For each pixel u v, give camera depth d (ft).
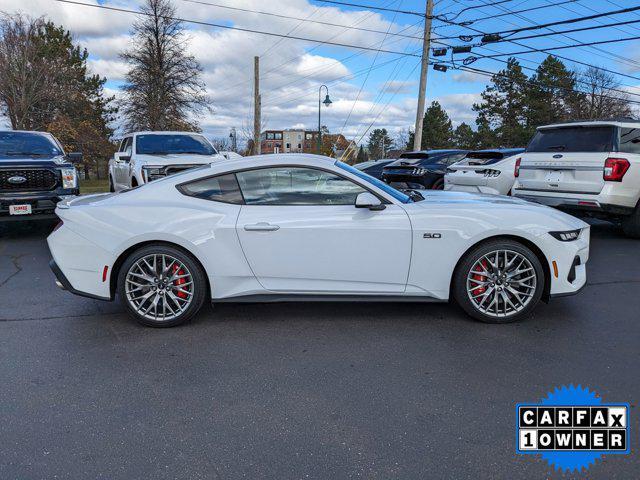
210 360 11.02
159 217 12.59
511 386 9.72
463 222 12.66
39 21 112.16
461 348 11.56
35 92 114.32
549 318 13.50
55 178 25.18
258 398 9.34
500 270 12.90
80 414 8.78
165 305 12.76
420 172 38.73
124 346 11.78
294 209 12.84
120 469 7.28
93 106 156.87
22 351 11.47
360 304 14.73
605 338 12.10
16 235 27.30
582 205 23.07
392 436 8.09
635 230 24.12
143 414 8.78
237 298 12.98
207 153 32.58
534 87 166.50
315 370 10.49
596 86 166.40
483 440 7.98
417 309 14.28
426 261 12.77
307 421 8.54
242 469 7.28
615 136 22.25
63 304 14.87
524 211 12.93
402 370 10.46
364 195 12.47
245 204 12.91
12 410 8.90
